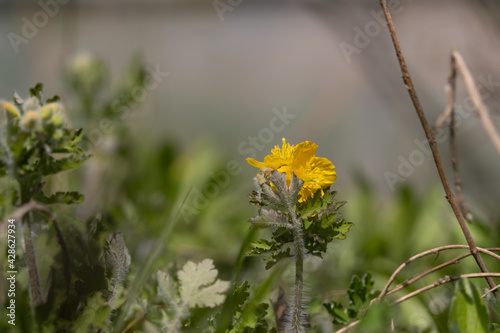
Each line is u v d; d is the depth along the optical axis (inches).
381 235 183.8
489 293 93.1
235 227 191.3
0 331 77.2
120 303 86.0
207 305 83.7
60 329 75.5
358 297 96.9
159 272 86.4
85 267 78.7
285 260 90.1
